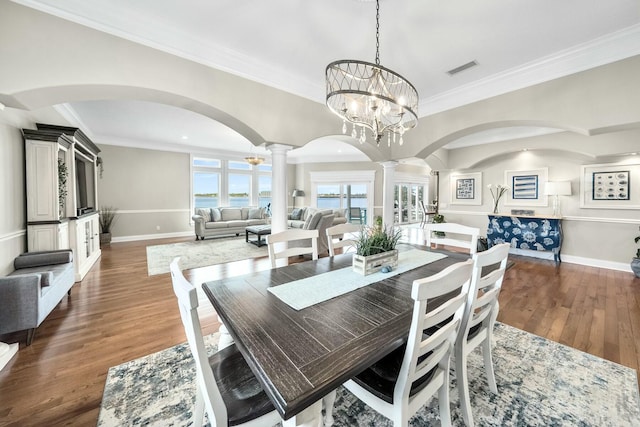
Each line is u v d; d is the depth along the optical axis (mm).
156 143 6898
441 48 2449
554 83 2619
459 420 1476
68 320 2590
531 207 5320
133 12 2035
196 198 7844
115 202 6496
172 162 7277
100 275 3934
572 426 1431
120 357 2020
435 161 5941
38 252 3061
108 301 3025
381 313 1227
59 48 1877
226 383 1139
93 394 1646
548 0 1857
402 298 1397
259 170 8977
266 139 2930
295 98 3146
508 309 2893
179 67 2344
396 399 1070
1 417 1471
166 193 7207
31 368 1882
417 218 10422
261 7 1964
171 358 2008
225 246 6066
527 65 2711
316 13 2016
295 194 9203
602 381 1780
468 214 6211
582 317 2701
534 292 3377
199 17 2088
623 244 4375
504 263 1559
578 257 4793
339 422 1463
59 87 1904
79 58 1941
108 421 1449
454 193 6441
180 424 1435
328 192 9398
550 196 5094
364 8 1953
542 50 2477
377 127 2041
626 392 1676
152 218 7020
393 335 1040
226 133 5867
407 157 4055
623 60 2258
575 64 2475
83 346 2158
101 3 1942
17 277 2090
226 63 2574
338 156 9070
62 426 1418
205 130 5586
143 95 2330
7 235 2748
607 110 2338
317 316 1190
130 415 1490
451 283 1043
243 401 1051
